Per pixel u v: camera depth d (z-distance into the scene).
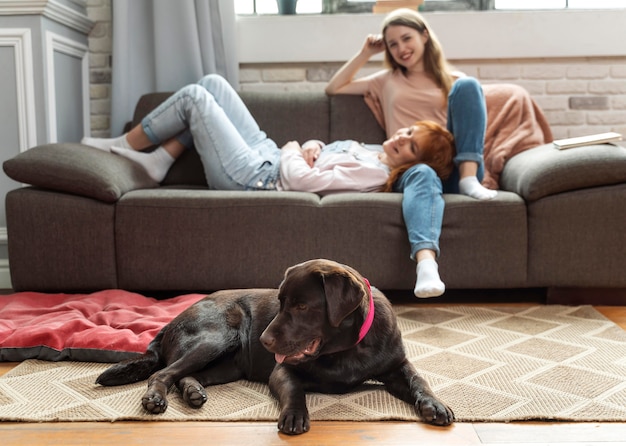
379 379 1.74
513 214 2.65
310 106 3.46
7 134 3.24
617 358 2.00
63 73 3.51
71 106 3.62
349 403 1.68
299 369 1.68
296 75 3.87
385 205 2.67
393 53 3.29
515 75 3.79
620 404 1.64
